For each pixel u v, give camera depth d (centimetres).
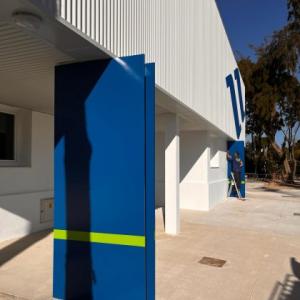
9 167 725
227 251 683
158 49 570
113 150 407
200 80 873
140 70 400
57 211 426
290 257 650
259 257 645
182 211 1206
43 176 817
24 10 295
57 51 393
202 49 900
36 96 630
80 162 419
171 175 812
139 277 393
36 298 436
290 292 478
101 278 407
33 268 544
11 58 416
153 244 395
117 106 407
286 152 3466
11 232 714
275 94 3153
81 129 421
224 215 1138
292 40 2991
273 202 1553
